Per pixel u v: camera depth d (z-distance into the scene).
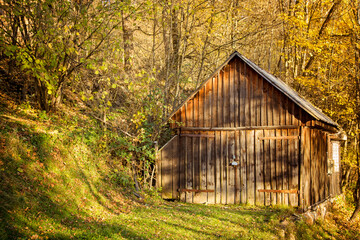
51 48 10.16
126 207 10.95
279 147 14.37
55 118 12.67
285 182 14.20
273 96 14.56
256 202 14.46
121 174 13.17
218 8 21.09
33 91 14.32
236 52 14.85
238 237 9.48
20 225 6.35
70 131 11.68
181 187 15.06
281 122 14.40
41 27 10.46
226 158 14.93
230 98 15.09
